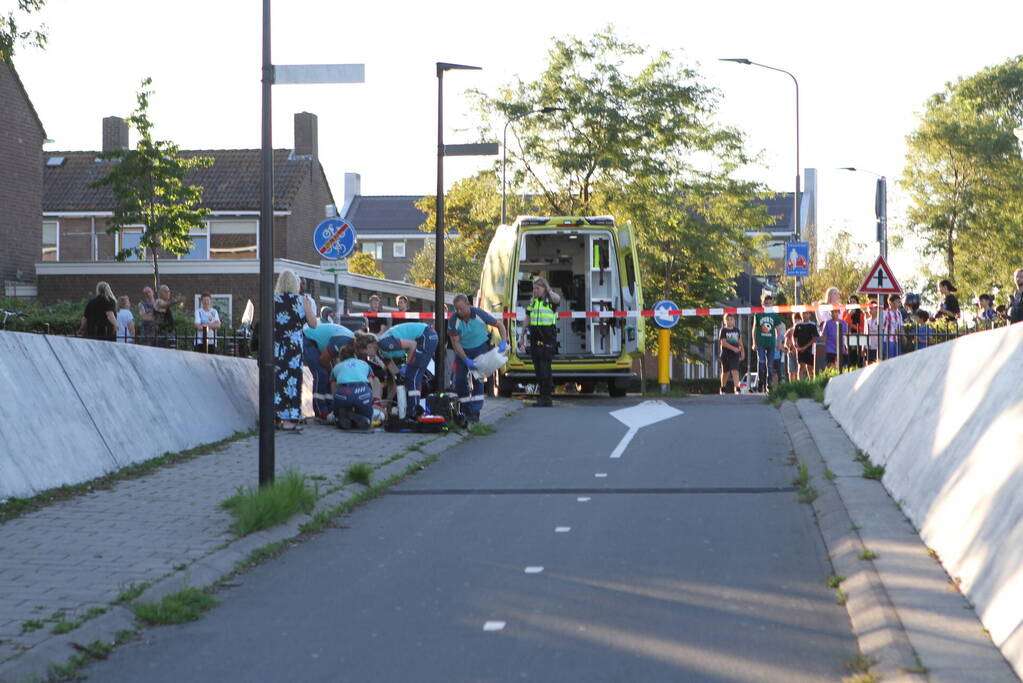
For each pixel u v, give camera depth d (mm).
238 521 8742
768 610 6484
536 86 41562
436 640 6086
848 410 13617
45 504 9656
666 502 9773
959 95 64125
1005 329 7906
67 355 11547
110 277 39688
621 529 8742
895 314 19078
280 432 14273
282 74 10070
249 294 39938
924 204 57406
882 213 29703
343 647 6023
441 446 13383
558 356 20672
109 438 11391
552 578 7324
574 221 20781
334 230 17172
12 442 9898
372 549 8352
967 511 6906
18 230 38125
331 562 7984
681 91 41125
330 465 11656
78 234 48594
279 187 48938
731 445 12969
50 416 10648
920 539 7613
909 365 10883
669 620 6324
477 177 41875
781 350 24406
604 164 40875
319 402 15336
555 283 22031
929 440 8711
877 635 5738
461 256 62750
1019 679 5016
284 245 48250
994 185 56719
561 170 40781
